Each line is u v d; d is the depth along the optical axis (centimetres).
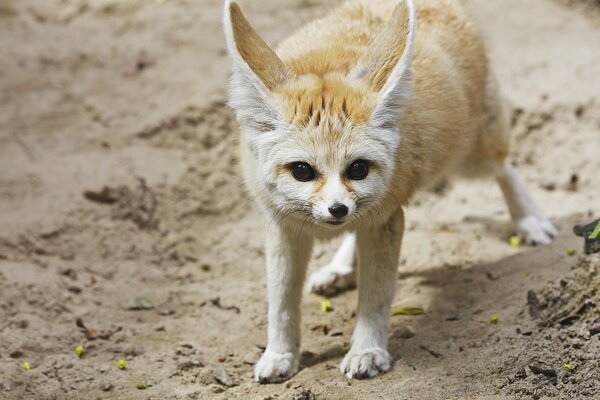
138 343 1014
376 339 912
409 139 901
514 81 1557
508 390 802
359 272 933
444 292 1082
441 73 976
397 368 898
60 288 1119
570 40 1673
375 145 827
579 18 1762
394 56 848
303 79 853
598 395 761
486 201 1385
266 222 931
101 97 1562
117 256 1238
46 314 1059
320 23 1022
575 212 1276
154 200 1338
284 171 833
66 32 1745
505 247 1202
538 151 1459
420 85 934
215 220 1361
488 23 1741
